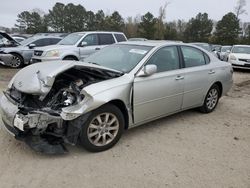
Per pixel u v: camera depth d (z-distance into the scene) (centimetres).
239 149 444
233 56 1540
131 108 438
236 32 6062
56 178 341
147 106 461
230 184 346
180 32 6481
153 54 482
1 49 1262
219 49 2275
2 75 1054
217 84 627
